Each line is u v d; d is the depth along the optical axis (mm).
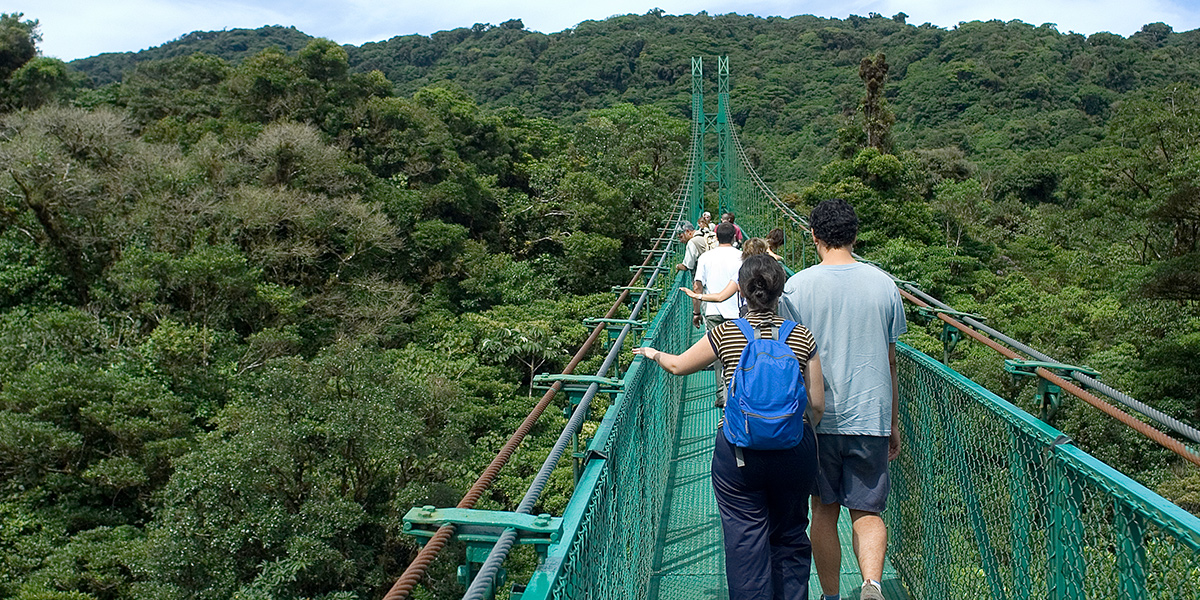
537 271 30906
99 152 22359
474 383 17641
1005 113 65812
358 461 11430
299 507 11203
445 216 32406
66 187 19281
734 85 86750
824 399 2326
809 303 2346
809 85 85500
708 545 3408
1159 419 1636
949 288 25203
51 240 19297
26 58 32531
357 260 24109
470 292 26656
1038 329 19734
